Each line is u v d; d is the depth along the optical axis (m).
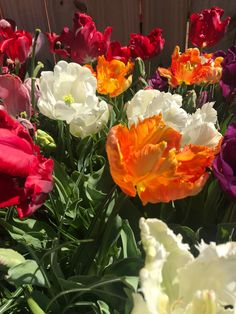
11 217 0.32
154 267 0.18
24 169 0.23
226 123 0.39
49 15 0.57
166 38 0.59
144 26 0.58
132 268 0.26
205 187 0.33
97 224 0.28
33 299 0.27
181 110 0.29
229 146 0.25
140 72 0.46
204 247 0.20
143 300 0.17
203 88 0.47
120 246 0.31
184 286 0.19
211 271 0.19
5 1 0.56
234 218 0.31
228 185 0.24
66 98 0.33
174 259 0.19
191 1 0.57
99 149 0.38
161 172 0.22
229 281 0.19
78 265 0.29
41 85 0.33
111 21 0.58
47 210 0.35
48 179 0.24
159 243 0.18
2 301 0.29
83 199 0.35
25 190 0.24
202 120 0.31
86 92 0.33
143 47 0.47
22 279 0.25
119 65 0.39
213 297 0.17
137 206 0.34
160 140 0.23
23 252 0.31
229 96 0.41
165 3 0.57
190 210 0.33
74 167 0.38
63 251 0.31
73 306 0.28
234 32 0.59
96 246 0.28
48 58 0.58
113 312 0.26
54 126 0.41
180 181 0.22
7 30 0.43
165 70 0.46
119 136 0.22
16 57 0.42
